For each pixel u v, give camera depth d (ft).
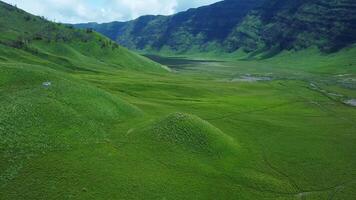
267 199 173.47
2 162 162.40
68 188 151.33
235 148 230.89
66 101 232.94
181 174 182.80
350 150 259.39
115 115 250.57
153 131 221.05
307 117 370.53
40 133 191.42
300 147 259.80
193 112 336.70
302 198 178.60
